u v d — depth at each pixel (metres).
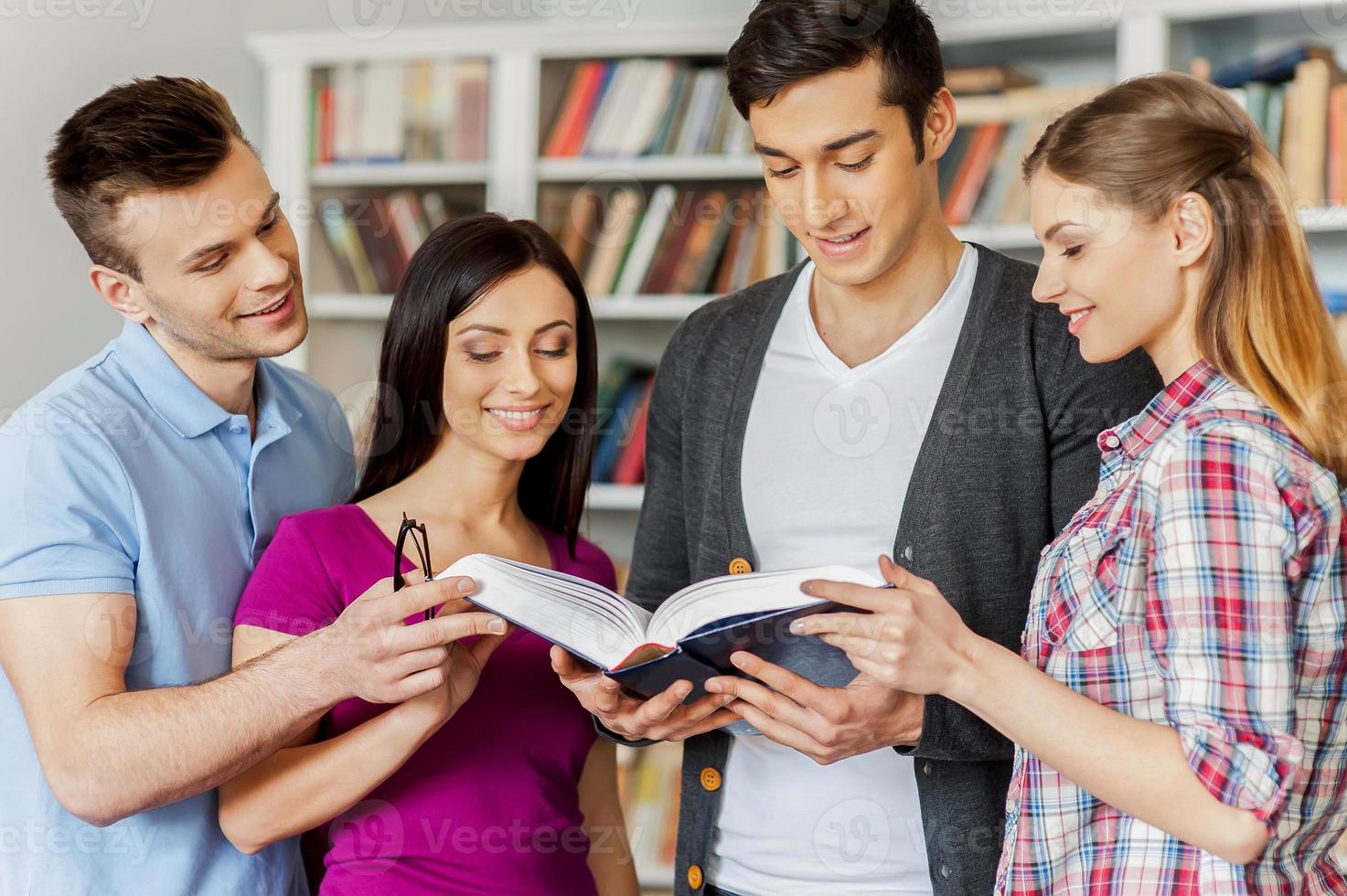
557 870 1.36
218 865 1.32
